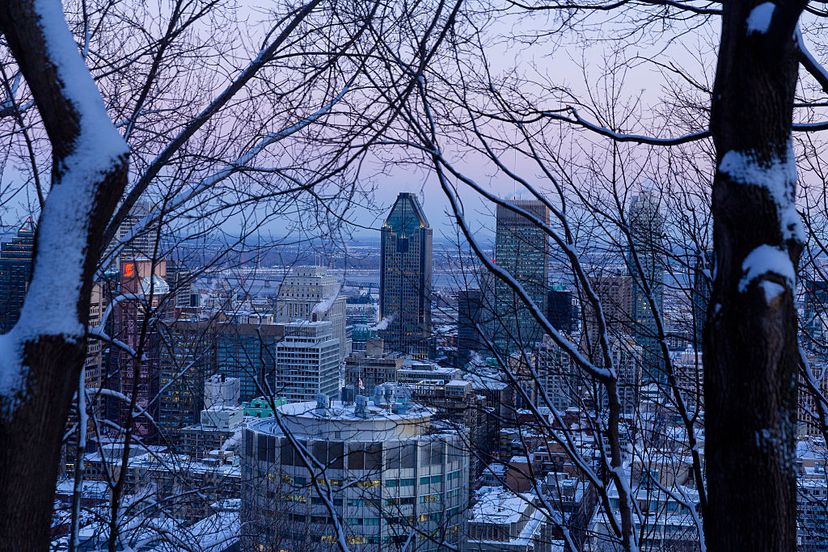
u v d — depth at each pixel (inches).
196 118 207.3
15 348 112.5
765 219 126.6
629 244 246.5
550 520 264.4
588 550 295.3
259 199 216.2
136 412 254.8
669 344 284.0
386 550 274.4
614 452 215.2
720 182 131.4
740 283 125.6
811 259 262.8
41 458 112.6
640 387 289.6
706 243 269.6
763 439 122.5
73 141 118.1
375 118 213.6
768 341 123.0
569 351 205.3
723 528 125.8
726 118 132.5
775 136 129.7
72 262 115.7
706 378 131.1
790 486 123.2
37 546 112.3
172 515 278.2
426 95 220.2
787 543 122.3
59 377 114.0
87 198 117.0
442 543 252.8
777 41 125.9
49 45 118.5
